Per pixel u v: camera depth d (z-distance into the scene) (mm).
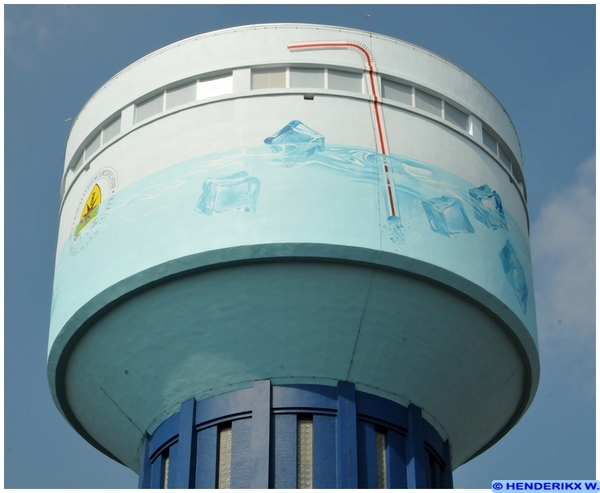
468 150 38625
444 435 38500
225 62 38406
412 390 37125
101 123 39719
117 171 38156
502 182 39312
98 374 37906
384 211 35938
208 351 36250
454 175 37688
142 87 39094
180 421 36594
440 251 35969
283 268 35344
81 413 39844
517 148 41406
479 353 37375
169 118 38094
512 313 36812
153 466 37281
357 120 37344
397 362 36594
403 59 39000
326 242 35031
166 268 35594
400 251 35375
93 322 37031
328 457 35469
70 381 38781
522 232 39500
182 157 37188
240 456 35500
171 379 36938
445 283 35938
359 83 38281
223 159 36688
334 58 38375
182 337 36250
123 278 35969
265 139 36781
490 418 39719
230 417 36125
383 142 37156
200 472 35812
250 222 35406
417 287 35938
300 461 35594
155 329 36406
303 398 36062
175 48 39312
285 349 36062
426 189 36844
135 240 36406
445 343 36719
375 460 36000
